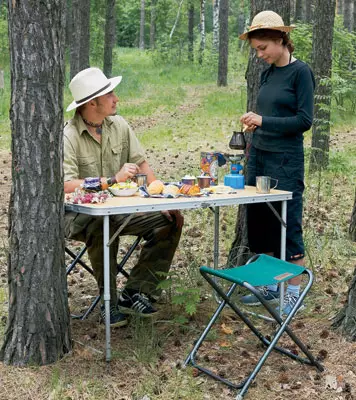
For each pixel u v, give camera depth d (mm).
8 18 3186
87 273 5129
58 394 3119
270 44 3965
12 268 3336
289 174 4121
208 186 4051
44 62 3182
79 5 18000
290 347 3684
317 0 9719
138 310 4016
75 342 3619
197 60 31125
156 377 3297
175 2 40219
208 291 4570
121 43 51688
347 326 3775
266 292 4367
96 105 3887
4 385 3189
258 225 4375
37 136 3219
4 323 3943
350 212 7164
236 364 3480
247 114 4055
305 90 3965
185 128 14734
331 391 3191
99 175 4062
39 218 3270
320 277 4926
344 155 10797
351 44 16891
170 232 4023
